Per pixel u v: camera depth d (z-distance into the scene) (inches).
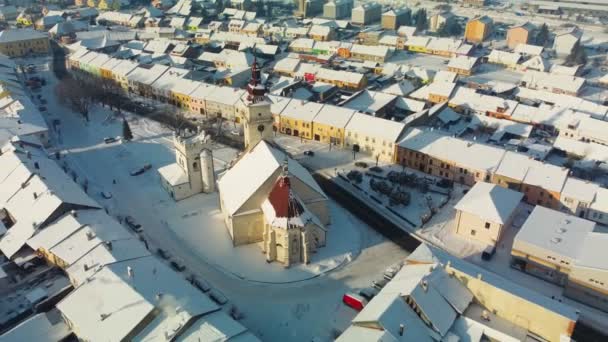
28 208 4089.6
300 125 6392.7
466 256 4003.4
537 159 5300.2
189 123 6830.7
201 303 2982.3
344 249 4055.1
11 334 2901.1
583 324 3294.8
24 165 4598.9
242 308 3412.9
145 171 5423.2
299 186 4060.0
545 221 3951.8
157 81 7755.9
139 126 6692.9
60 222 3873.0
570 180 4638.3
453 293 3216.0
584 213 4490.7
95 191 4982.8
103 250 3467.0
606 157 5659.5
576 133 6254.9
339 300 3494.1
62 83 7824.8
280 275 3732.8
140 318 2736.2
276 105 6658.5
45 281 3607.3
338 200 4872.0
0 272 3422.7
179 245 4104.3
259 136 4530.0
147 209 4658.0
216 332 2723.9
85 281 3105.3
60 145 6092.5
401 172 5310.0
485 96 7253.9
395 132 5684.1
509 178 4847.4
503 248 4121.6
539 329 3065.9
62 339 2940.5
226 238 4183.1
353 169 5556.1
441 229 4382.4
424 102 7155.5
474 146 5275.6
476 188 4404.5
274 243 3816.4
